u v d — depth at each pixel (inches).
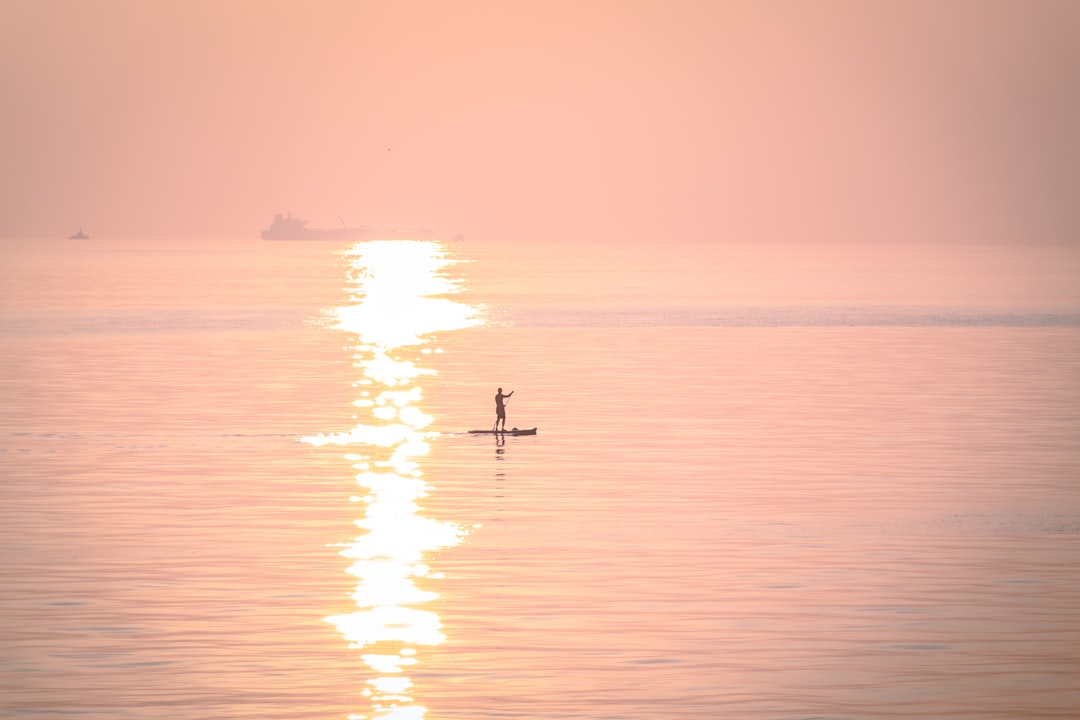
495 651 3486.7
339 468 6259.8
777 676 3294.8
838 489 5698.8
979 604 3912.4
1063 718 3029.0
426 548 4589.1
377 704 3100.4
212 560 4402.1
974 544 4660.4
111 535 4766.2
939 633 3636.8
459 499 5487.2
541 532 4852.4
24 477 5964.6
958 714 3051.2
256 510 5246.1
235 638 3572.8
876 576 4220.0
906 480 5925.2
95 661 3388.3
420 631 3644.2
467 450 6830.7
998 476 6023.6
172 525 4943.4
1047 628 3676.2
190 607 3853.3
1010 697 3157.0
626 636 3609.7
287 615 3789.4
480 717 3024.1
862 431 7490.2
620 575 4227.4
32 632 3617.1
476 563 4389.8
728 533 4837.6
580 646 3523.6
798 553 4527.6
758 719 3016.7
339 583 4126.5
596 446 6953.7
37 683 3225.9
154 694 3157.0
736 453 6707.7
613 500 5457.7
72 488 5703.7
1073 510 5241.1
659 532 4845.0
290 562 4384.8
